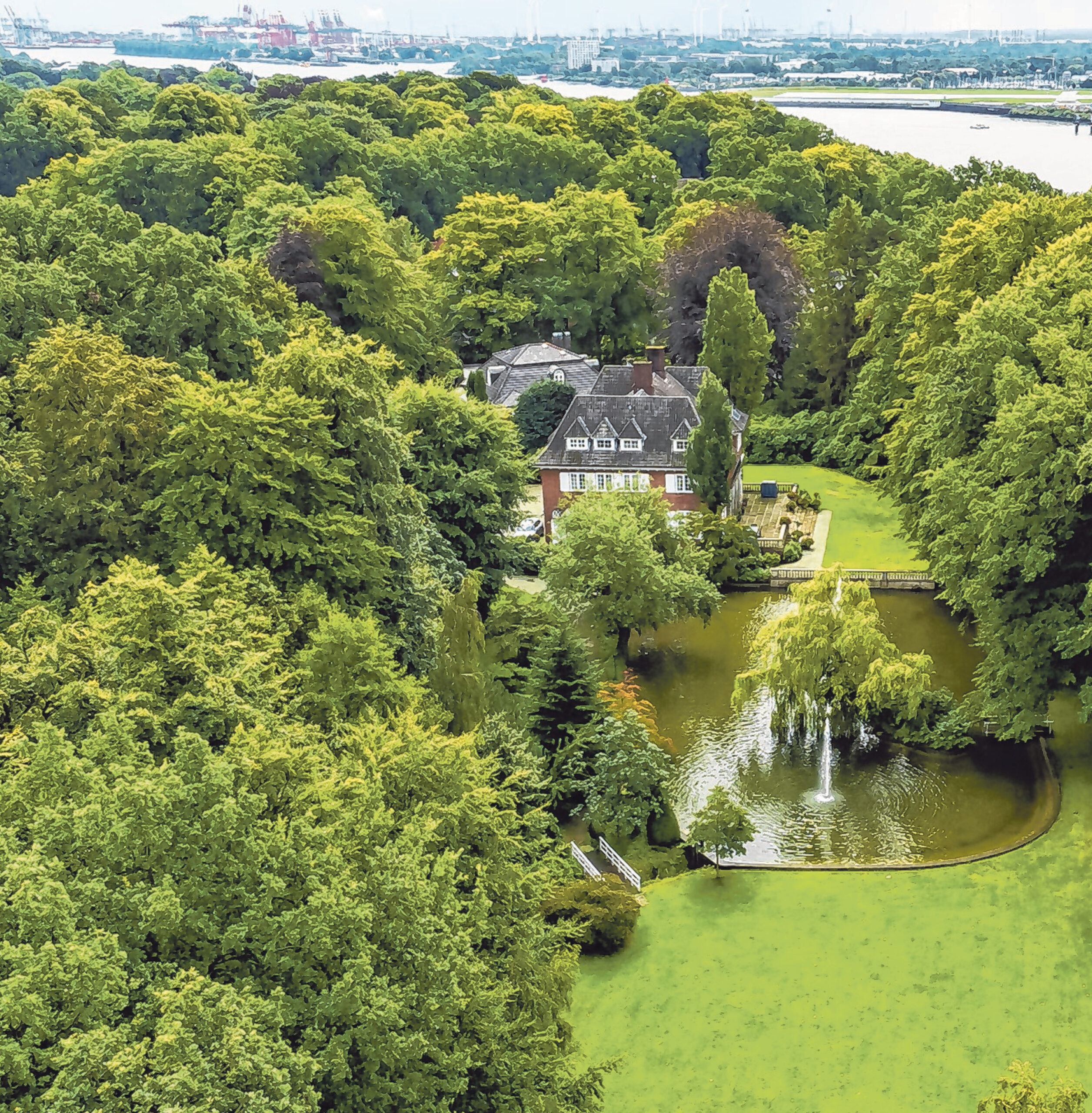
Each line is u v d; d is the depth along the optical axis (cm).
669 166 14125
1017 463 3944
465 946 2123
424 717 3070
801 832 4028
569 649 4259
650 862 3828
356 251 7831
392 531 4228
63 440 3919
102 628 2617
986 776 4312
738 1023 3095
